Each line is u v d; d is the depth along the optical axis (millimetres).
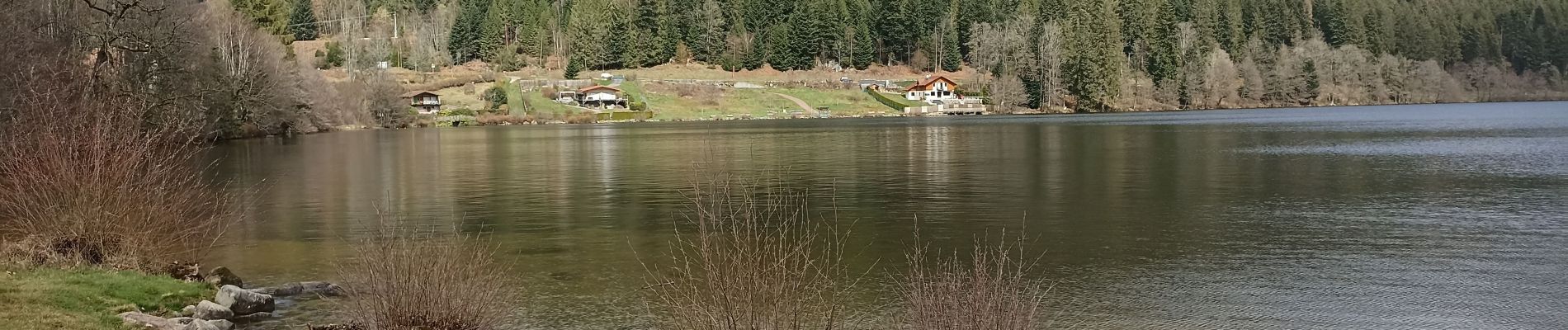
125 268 12344
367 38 154000
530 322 11102
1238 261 14727
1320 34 152750
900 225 18812
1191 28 142750
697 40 153750
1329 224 18547
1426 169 30938
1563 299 12055
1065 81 127188
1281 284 13023
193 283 12070
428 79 126938
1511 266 14211
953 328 8094
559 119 106312
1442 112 97438
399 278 9750
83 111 13961
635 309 11641
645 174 31312
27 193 13000
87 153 12758
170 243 14133
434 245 11711
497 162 38281
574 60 139125
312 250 16281
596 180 29344
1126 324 10922
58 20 34250
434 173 32625
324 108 81625
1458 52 153250
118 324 9781
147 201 13430
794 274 8859
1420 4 159750
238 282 12852
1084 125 75938
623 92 124188
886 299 12031
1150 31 138625
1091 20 128500
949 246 16250
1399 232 17516
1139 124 76812
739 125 88062
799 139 55281
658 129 80812
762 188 26406
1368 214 19953
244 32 66125
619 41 148875
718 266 8648
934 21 160625
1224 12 149500
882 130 70250
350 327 10609
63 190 12531
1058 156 38188
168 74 43438
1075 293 12531
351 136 68188
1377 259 14789
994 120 91875
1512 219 19031
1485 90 147375
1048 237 17219
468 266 10648
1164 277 13500
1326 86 139750
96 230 12539
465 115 105250
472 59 152375
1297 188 25359
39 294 10344
